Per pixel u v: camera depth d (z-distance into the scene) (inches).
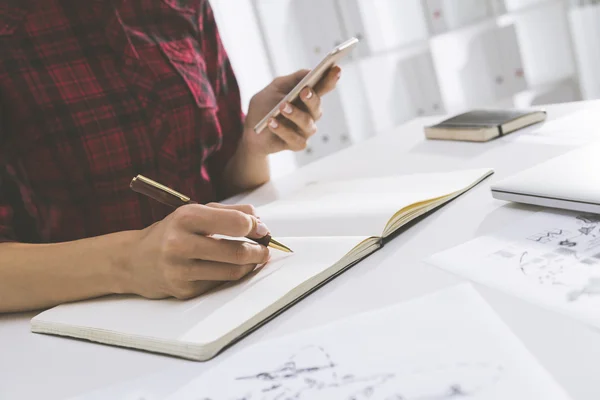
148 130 36.9
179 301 21.8
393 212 23.7
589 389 12.1
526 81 94.3
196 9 41.5
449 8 95.2
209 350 17.6
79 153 35.0
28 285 24.7
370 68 95.7
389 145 42.4
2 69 33.3
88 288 23.9
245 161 41.6
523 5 101.0
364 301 18.7
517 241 19.9
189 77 38.7
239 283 21.9
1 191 29.7
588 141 30.0
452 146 37.2
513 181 23.6
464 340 15.0
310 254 22.5
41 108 34.1
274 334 18.2
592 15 98.1
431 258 20.5
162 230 22.2
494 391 12.8
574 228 19.8
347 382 14.6
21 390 18.6
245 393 15.3
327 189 33.2
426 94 94.2
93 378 18.3
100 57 36.0
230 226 21.5
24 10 34.2
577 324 14.4
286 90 39.7
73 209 35.4
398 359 15.0
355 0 92.4
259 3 88.3
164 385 16.8
